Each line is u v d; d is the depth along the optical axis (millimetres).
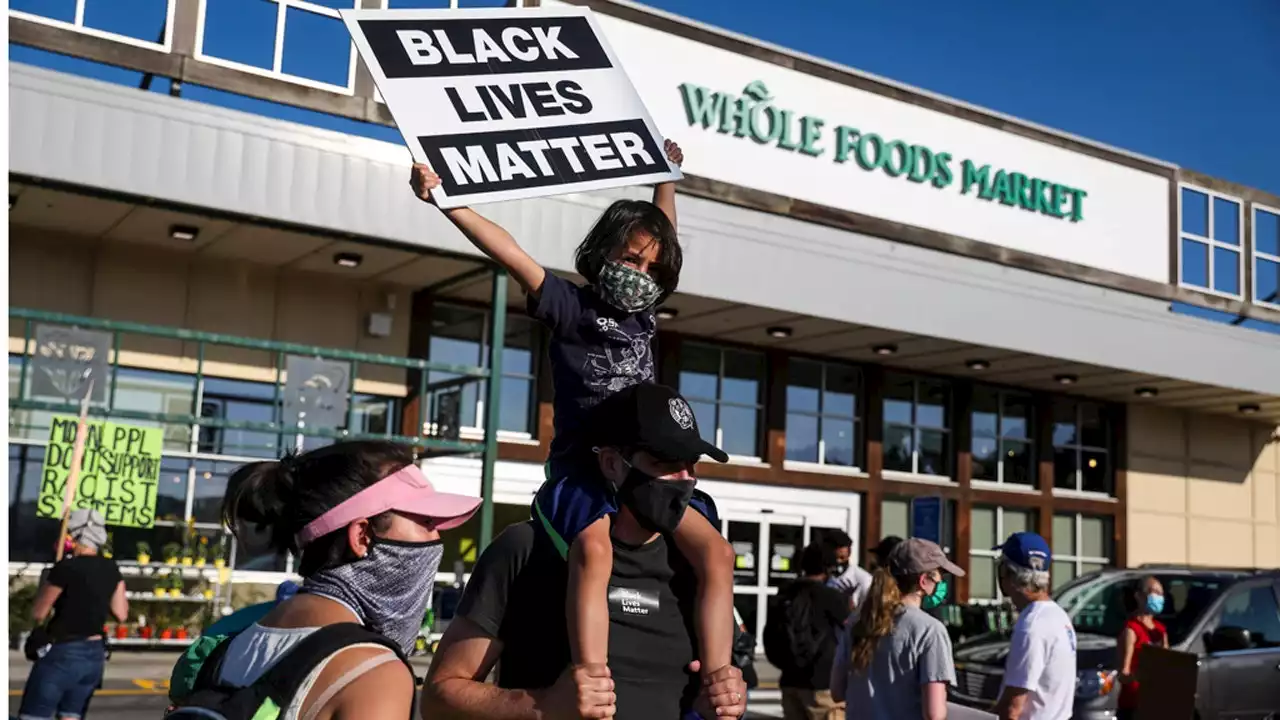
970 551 19719
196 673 2287
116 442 11328
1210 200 22000
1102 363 17859
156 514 13898
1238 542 22797
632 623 2709
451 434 15539
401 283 15250
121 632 12898
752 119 17125
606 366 2871
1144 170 21219
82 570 7309
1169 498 22062
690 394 17312
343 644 2047
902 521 19141
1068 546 20859
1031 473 20531
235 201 11797
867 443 18781
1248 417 23078
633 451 2717
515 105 3055
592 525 2652
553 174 3014
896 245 18422
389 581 2203
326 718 1980
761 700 13055
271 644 2107
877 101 18391
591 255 2953
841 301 15438
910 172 18578
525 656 2750
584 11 3275
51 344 11242
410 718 2023
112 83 11359
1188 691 6699
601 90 3201
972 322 16562
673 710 2703
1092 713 7176
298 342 14758
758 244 14859
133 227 13219
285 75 14031
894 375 19391
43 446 13242
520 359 16266
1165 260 21234
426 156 2877
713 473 17391
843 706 7156
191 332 11711
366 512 2172
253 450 14484
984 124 19484
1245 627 8484
